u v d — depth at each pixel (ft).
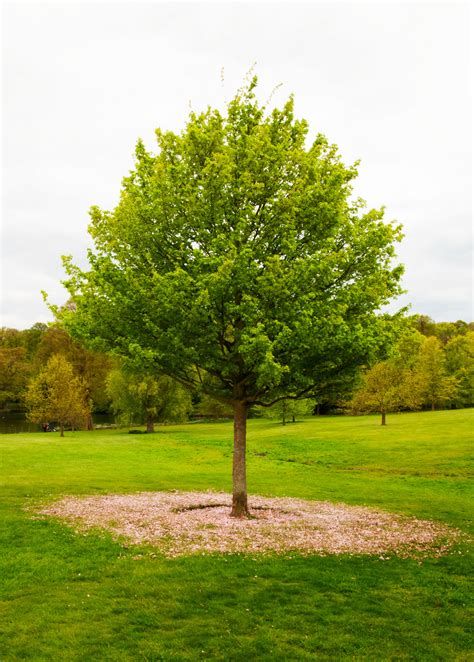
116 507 58.29
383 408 182.19
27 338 361.30
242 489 54.70
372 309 52.06
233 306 45.88
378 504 67.26
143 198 51.65
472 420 169.58
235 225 50.90
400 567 38.81
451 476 96.84
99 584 34.24
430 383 248.11
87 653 25.16
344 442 143.95
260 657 25.03
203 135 52.70
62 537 45.16
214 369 53.47
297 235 52.42
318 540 45.57
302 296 45.50
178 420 218.18
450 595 33.12
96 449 139.54
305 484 87.04
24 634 27.02
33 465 103.86
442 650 25.99
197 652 25.41
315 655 25.29
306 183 52.95
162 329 49.83
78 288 52.39
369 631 28.02
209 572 36.52
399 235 52.08
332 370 54.24
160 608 30.37
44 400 187.42
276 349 48.03
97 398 242.37
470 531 51.42
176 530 47.80
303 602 31.78
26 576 35.53
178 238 53.36
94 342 51.72
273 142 55.83
